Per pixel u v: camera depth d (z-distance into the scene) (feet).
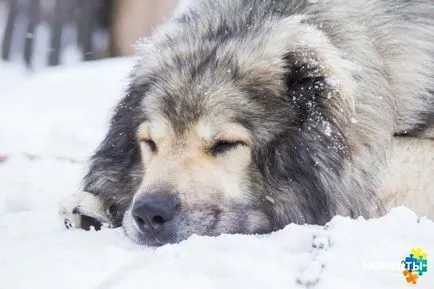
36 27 99.19
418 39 29.91
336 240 20.59
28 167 44.65
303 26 27.30
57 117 63.00
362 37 28.30
